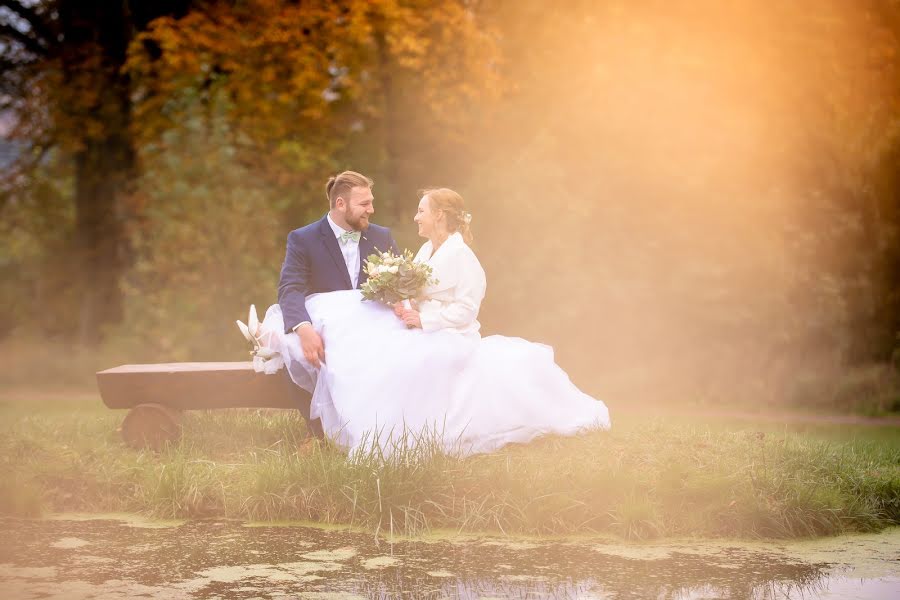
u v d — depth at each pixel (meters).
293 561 4.46
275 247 15.61
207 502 5.47
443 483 5.32
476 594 3.95
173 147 15.73
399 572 4.29
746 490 5.32
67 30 18.22
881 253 14.40
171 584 4.07
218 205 15.39
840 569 4.45
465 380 6.19
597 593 4.00
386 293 6.29
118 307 18.44
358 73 16.33
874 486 5.70
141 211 16.67
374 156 18.33
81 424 7.38
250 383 6.66
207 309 15.19
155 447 6.62
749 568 4.45
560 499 5.20
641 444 6.28
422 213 6.59
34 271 23.47
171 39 15.56
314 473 5.51
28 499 5.41
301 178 16.56
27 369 16.30
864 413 12.55
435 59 16.48
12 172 19.52
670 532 5.08
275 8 16.05
